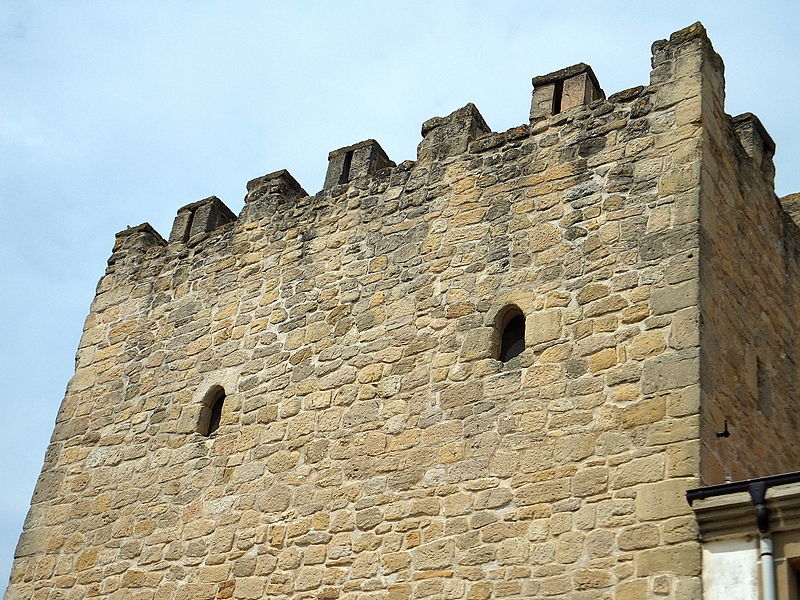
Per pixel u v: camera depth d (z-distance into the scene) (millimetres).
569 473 10586
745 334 11789
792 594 8602
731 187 12383
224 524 12797
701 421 10164
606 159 12305
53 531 14383
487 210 12875
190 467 13531
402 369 12398
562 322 11500
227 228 15438
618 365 10883
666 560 9602
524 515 10641
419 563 11078
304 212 14648
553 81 13422
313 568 11812
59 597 13766
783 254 13648
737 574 9055
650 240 11438
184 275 15469
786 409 12406
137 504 13766
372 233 13758
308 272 14039
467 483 11180
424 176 13742
